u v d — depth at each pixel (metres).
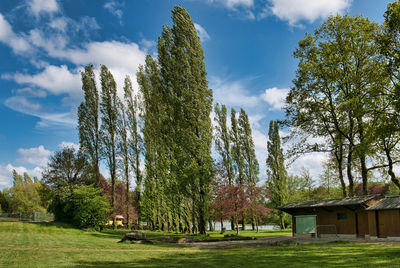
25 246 15.72
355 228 23.08
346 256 11.92
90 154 39.88
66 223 32.22
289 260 11.43
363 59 24.88
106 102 42.09
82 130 40.38
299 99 27.66
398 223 19.41
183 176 28.83
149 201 41.44
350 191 26.50
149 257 13.01
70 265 10.27
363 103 23.41
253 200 38.72
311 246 17.19
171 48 32.53
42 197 39.91
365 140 22.27
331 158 34.91
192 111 29.94
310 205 25.20
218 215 38.19
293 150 28.58
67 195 33.72
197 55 32.06
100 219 32.69
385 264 9.43
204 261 11.73
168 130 35.06
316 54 26.41
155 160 41.75
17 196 63.19
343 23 25.19
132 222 52.66
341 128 26.59
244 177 46.12
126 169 43.12
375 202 21.66
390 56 20.47
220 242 22.25
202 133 30.19
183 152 29.80
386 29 22.03
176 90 31.56
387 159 24.83
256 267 9.94
